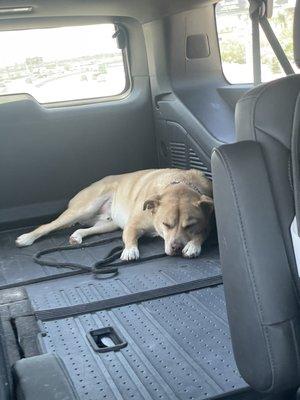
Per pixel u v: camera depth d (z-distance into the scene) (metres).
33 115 2.26
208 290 1.65
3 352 0.61
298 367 0.84
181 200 2.01
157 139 2.43
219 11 2.24
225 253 0.88
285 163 0.83
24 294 1.72
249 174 0.83
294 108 0.83
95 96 2.37
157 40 2.27
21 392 0.62
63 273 1.86
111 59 2.34
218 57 2.28
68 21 2.18
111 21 2.26
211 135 2.08
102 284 1.75
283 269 0.83
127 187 2.29
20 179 2.32
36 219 2.37
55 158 2.34
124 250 1.98
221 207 0.87
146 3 2.12
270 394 0.95
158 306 1.57
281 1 1.50
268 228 0.83
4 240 2.27
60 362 0.68
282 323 0.83
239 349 0.90
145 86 2.40
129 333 1.42
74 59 2.26
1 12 2.01
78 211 2.29
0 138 2.26
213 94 2.24
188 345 1.34
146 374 1.22
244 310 0.86
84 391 1.17
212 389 1.14
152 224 2.10
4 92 2.23
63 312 1.55
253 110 0.84
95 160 2.40
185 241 1.96
